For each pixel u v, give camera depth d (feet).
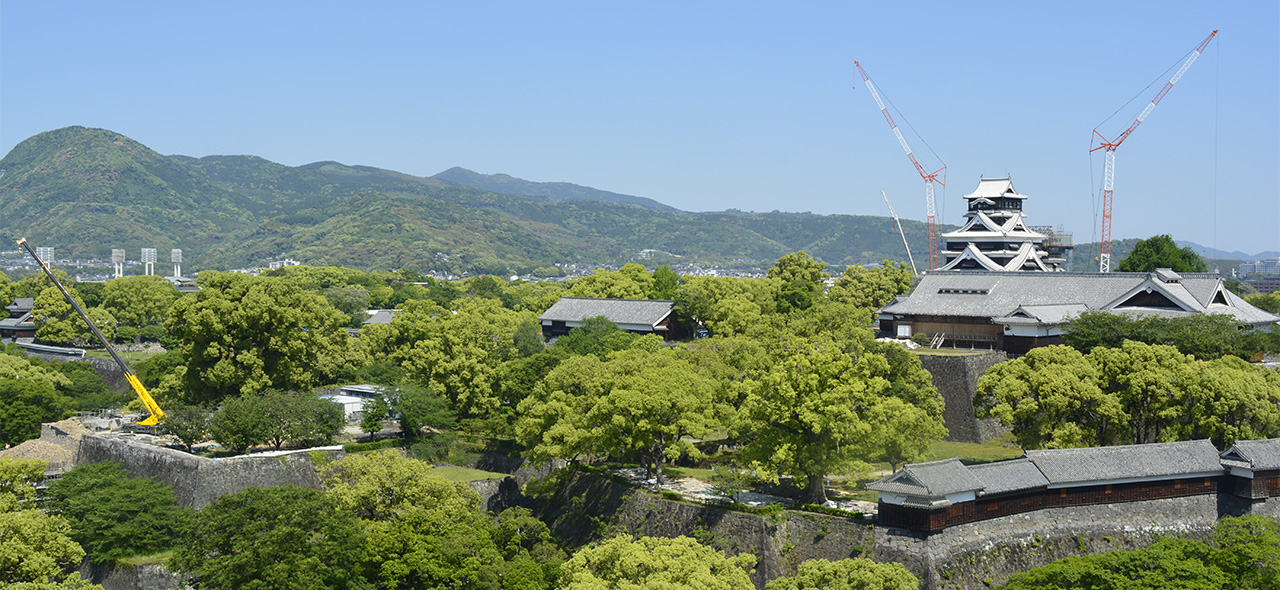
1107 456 318.86
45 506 360.69
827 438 341.62
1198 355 401.08
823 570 258.16
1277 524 300.81
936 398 393.50
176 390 490.49
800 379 344.08
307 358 511.81
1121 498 318.86
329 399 460.14
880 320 570.87
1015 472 305.12
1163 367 354.13
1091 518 314.14
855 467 336.49
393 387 480.23
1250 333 434.30
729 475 340.80
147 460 400.88
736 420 355.56
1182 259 629.51
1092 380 352.90
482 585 301.02
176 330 487.20
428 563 302.04
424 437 472.85
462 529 323.98
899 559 289.53
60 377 552.82
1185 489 325.21
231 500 310.04
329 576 287.28
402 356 536.83
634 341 524.93
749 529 324.39
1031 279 515.91
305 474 397.39
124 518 350.84
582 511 392.88
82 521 345.92
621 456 427.33
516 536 338.75
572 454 393.70
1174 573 269.44
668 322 636.07
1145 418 354.13
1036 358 375.66
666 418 382.83
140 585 329.52
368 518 335.88
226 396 456.04
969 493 293.43
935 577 281.95
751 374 422.41
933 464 295.48
